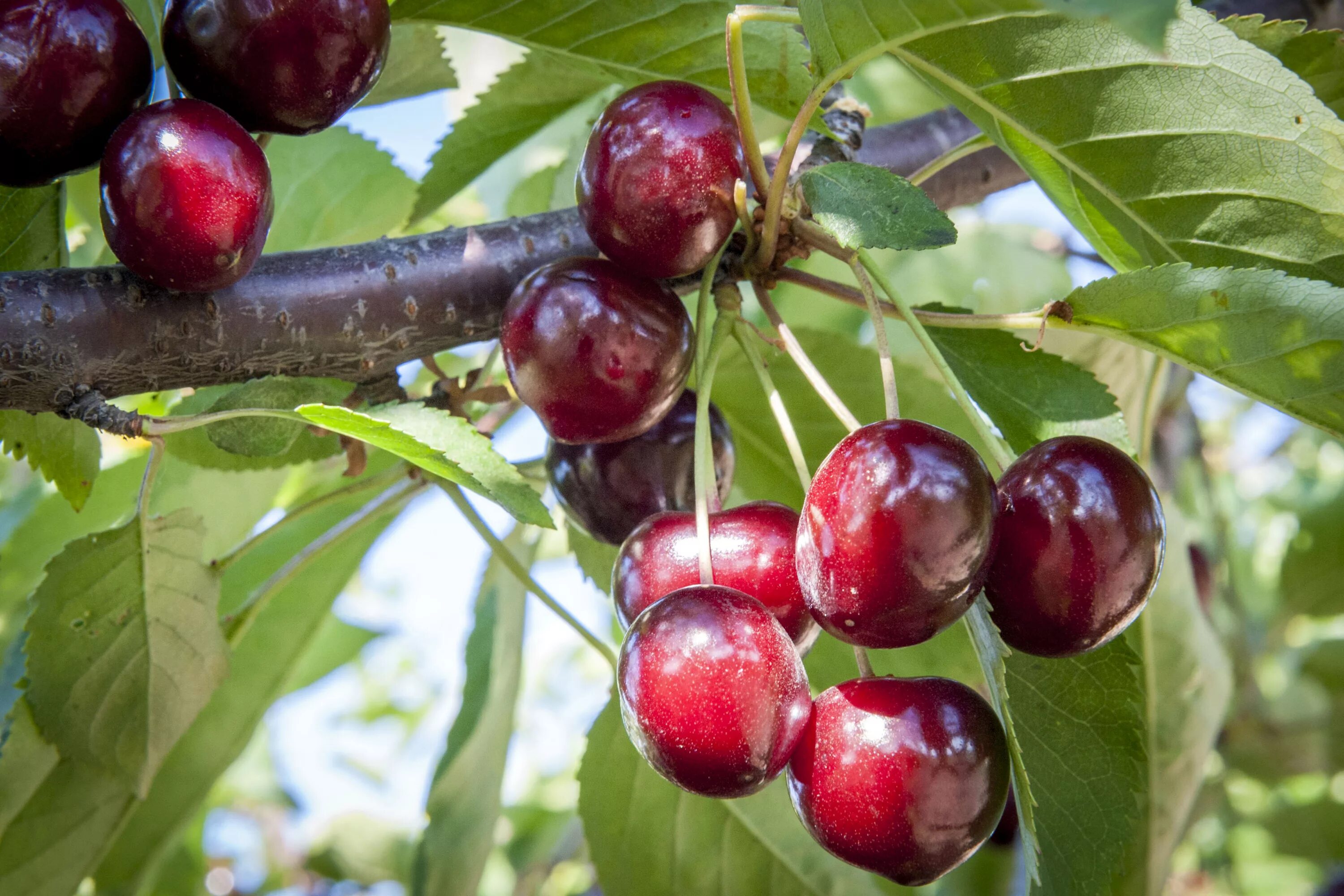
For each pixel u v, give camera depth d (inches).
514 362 13.2
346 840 30.2
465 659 16.9
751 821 16.1
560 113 16.7
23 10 12.4
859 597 12.1
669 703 12.1
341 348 13.9
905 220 12.6
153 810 16.9
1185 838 25.0
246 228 12.7
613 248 13.1
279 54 12.7
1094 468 12.5
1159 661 17.7
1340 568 26.6
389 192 18.0
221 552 17.5
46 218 13.8
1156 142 13.1
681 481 14.0
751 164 13.3
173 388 13.6
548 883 29.1
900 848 12.3
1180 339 13.2
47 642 14.4
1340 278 13.2
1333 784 26.4
